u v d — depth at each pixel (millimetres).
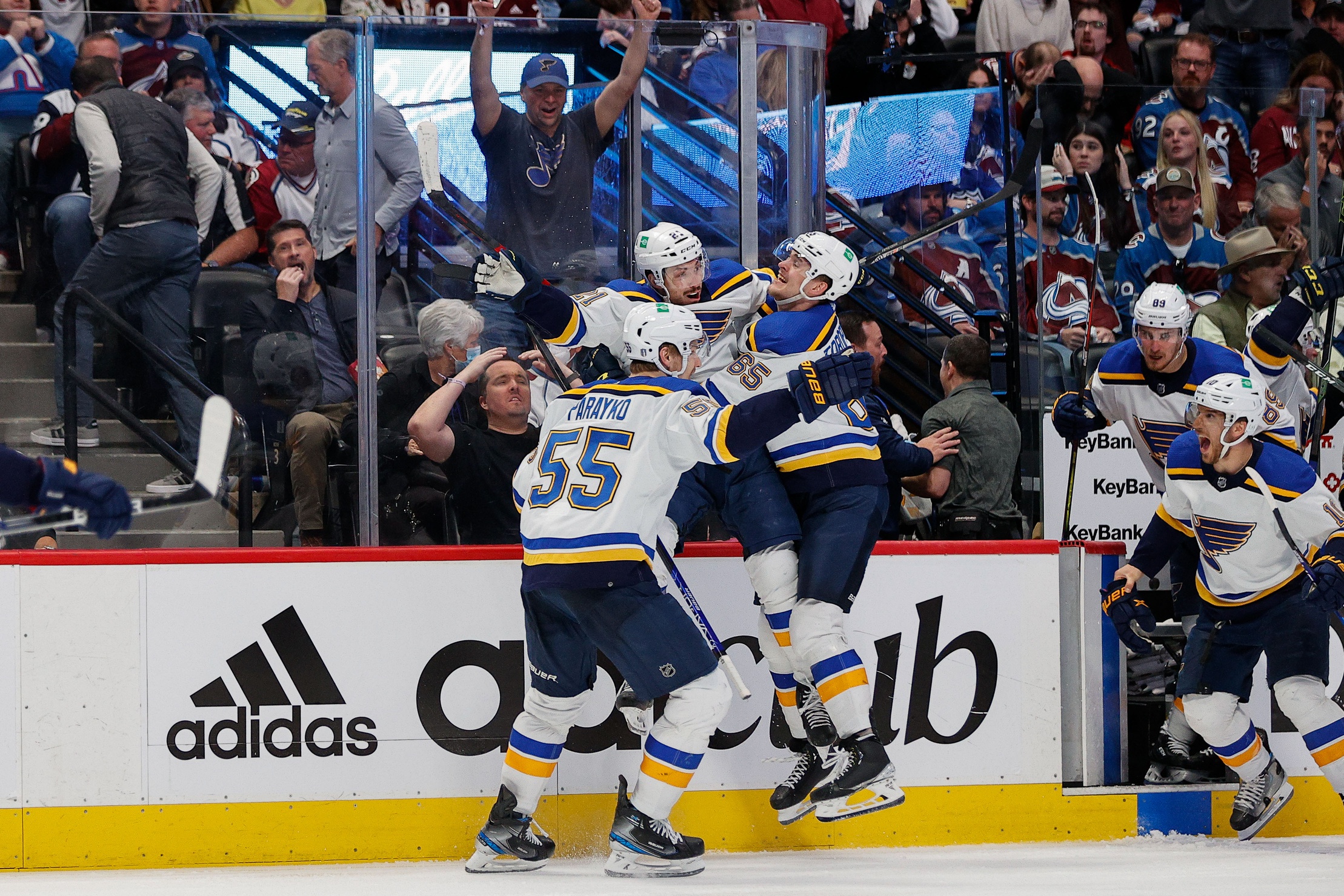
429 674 13836
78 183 14781
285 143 15078
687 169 15969
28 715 13211
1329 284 15484
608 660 14055
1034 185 17344
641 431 12031
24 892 11945
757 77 15984
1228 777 15734
